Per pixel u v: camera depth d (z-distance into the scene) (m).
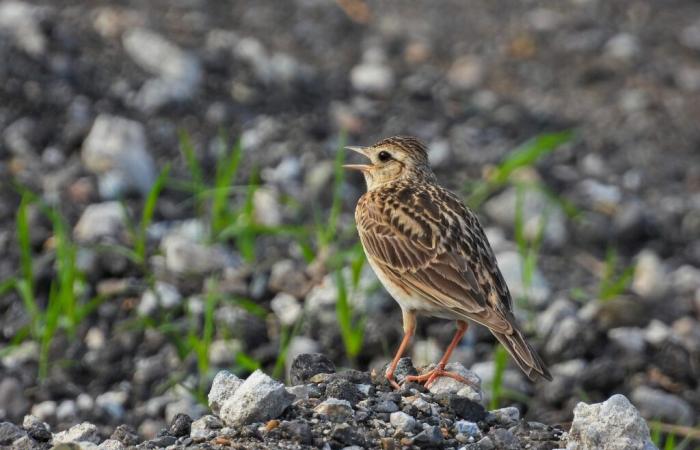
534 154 16.03
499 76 22.44
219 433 8.61
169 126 18.28
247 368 12.92
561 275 15.94
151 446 8.56
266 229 14.67
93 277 14.60
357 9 24.75
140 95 18.78
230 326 13.58
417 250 10.31
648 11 26.06
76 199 16.20
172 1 23.06
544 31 24.47
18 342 13.20
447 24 24.67
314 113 19.52
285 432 8.45
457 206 10.66
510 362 13.39
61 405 12.38
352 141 18.75
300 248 15.27
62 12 21.08
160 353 13.31
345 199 16.80
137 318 13.95
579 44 23.89
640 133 20.48
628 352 13.73
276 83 20.16
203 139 18.09
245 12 23.50
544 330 14.03
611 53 23.58
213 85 19.67
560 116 20.83
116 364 13.20
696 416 13.02
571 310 14.38
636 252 16.98
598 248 16.94
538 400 12.98
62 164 17.06
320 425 8.63
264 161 17.69
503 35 24.25
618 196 18.12
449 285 10.02
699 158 19.94
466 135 19.33
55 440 9.20
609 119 20.95
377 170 11.48
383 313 13.72
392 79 21.22
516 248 15.88
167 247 15.00
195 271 14.58
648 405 12.80
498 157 18.59
